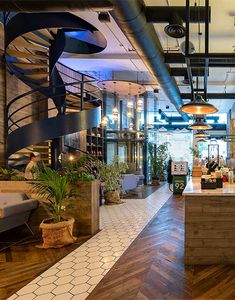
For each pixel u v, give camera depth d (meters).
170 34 3.88
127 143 12.80
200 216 3.35
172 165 9.76
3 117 6.28
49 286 2.79
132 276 2.97
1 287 2.78
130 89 8.45
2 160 6.16
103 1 3.00
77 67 8.27
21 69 6.12
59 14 4.95
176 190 9.59
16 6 3.16
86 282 2.86
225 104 12.28
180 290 2.65
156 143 15.05
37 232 4.78
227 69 7.73
